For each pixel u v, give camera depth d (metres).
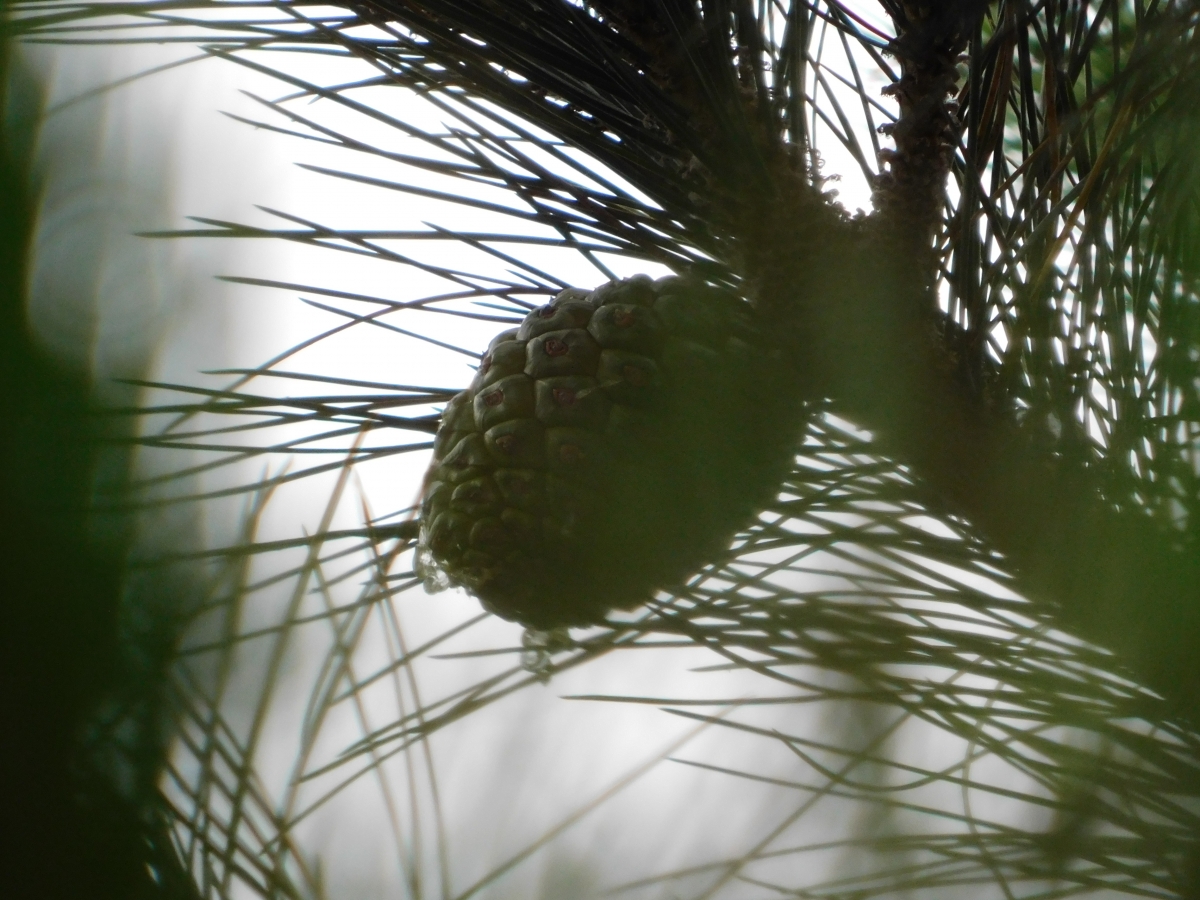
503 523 1.23
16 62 0.84
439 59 1.25
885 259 1.23
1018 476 1.23
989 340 1.24
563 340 1.24
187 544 0.97
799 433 1.24
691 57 1.22
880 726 1.18
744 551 1.24
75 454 0.78
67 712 0.80
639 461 1.23
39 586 0.77
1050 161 1.24
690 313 1.24
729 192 1.24
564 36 1.24
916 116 1.21
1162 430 1.22
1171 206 1.21
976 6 1.20
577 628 1.25
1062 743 1.19
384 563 1.24
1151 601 1.20
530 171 1.26
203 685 1.13
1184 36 1.19
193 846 1.16
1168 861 1.18
